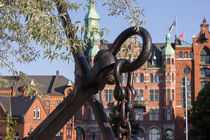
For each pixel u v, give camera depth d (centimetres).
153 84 7844
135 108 7781
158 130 7656
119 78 528
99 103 621
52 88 9231
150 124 7675
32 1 767
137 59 530
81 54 673
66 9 753
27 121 6838
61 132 8094
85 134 7969
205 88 5956
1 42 1009
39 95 1009
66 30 732
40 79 9631
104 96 7906
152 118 7719
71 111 643
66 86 9106
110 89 7888
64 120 649
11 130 1777
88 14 8275
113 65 571
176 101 7719
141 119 7738
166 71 7756
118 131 510
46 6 759
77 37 738
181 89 7775
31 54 1036
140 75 7944
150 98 7806
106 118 610
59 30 742
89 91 617
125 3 814
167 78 7750
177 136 7556
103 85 616
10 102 7150
